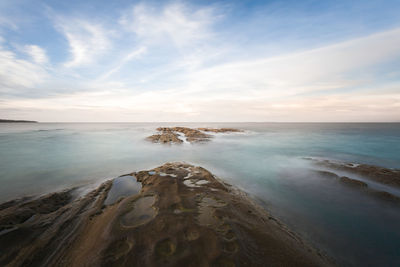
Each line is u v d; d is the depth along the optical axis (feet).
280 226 16.63
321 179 31.42
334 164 39.93
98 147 67.77
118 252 11.14
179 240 12.07
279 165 42.06
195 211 16.29
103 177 32.01
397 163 42.50
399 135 112.37
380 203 22.26
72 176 32.60
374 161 44.47
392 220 18.60
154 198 19.25
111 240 12.21
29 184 28.27
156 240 12.10
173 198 19.02
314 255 12.88
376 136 107.24
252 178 32.37
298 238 15.11
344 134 122.72
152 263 10.18
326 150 61.98
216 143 81.35
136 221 14.53
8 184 28.25
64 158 48.60
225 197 20.42
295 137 105.81
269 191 26.32
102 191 23.94
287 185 28.81
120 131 152.46
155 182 24.66
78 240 13.47
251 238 12.97
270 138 100.94
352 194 25.12
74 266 10.66
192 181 25.36
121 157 50.37
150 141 84.69
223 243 11.86
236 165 42.16
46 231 14.43
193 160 47.37
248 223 15.25
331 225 17.71
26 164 41.60
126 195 22.39
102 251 11.27
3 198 23.24
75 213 17.60
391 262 13.19
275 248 12.25
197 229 13.33
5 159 46.98
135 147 68.39
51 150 60.80
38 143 77.20
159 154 55.11
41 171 35.91
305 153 57.00
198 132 120.26
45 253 12.01
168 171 30.37
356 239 15.61
